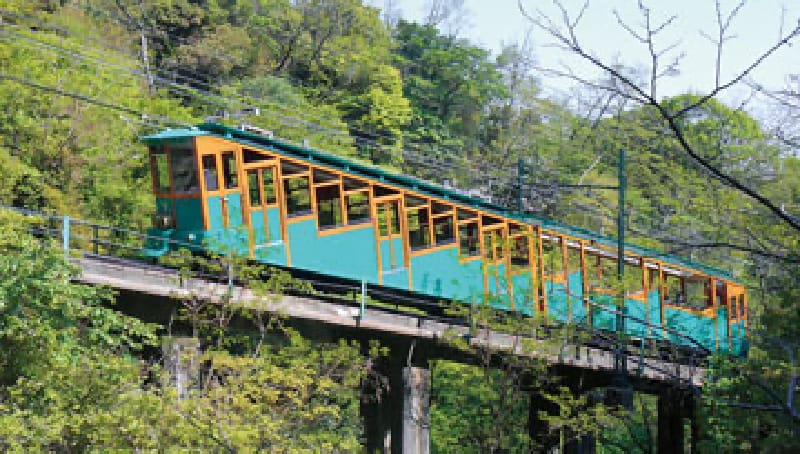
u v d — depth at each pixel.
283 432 18.08
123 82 36.41
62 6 46.72
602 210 43.31
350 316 21.81
